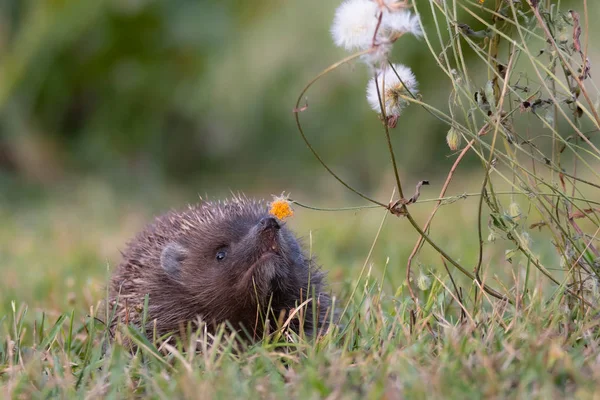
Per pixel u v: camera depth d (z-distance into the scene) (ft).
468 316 24.84
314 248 49.26
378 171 94.73
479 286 26.66
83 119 100.48
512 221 25.39
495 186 69.87
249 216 32.89
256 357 23.48
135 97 98.43
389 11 22.56
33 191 92.07
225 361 22.49
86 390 22.33
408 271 27.48
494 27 24.64
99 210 80.89
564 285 25.16
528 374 19.52
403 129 93.35
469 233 50.65
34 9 92.17
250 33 92.94
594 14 82.69
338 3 88.69
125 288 33.32
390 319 26.58
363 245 53.83
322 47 90.02
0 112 94.53
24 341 31.89
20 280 43.34
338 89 92.07
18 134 95.71
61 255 52.54
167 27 93.61
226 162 105.50
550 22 25.39
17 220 75.77
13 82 92.58
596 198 59.93
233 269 30.58
